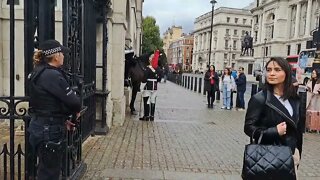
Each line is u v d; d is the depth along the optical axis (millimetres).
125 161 5961
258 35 97562
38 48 3670
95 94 7992
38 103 3371
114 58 9211
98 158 6082
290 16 85312
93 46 7820
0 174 4770
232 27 119500
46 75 3322
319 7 74062
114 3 9117
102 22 8070
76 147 4953
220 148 7238
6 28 8453
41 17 3988
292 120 3059
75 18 5004
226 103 14789
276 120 3064
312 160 6641
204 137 8336
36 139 3379
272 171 2793
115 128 8898
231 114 13023
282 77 3131
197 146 7336
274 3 87688
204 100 18078
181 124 10086
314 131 9906
